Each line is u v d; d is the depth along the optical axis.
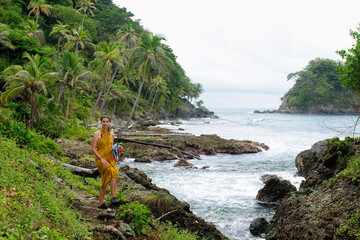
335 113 137.25
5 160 5.02
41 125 23.58
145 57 35.19
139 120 63.22
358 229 6.07
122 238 4.39
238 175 17.75
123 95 61.44
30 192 4.19
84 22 70.25
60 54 50.50
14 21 52.22
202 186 14.98
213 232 7.07
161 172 18.59
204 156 25.59
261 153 26.91
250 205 11.96
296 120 86.50
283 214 9.03
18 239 2.93
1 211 3.17
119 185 8.18
